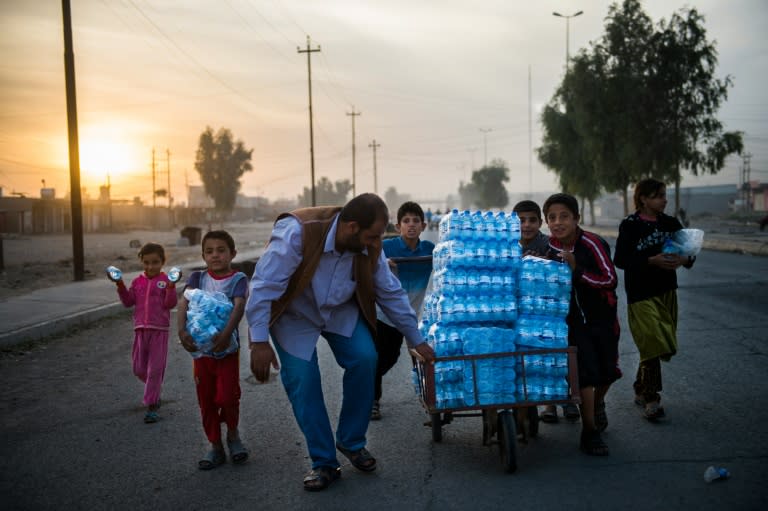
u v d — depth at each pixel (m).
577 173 39.38
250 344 3.74
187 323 4.16
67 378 6.73
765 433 4.43
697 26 30.16
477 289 3.95
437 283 4.17
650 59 30.67
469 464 4.11
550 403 3.92
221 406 4.22
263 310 3.73
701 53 30.09
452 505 3.50
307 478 3.80
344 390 4.05
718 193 96.56
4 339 8.20
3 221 56.41
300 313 3.93
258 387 6.18
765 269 15.31
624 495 3.54
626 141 31.45
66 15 16.38
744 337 7.60
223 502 3.66
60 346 8.45
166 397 5.95
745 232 33.53
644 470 3.88
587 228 48.22
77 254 15.91
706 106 30.36
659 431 4.57
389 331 5.09
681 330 8.16
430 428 4.86
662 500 3.46
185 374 6.83
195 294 4.22
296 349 3.89
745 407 5.03
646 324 4.77
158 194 95.69
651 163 30.97
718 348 7.09
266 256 3.80
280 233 3.84
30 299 11.95
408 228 5.38
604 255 4.29
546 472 3.91
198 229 35.81
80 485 3.93
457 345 3.93
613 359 4.25
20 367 7.25
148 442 4.72
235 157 81.50
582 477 3.81
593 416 4.18
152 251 5.39
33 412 5.51
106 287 14.02
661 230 4.84
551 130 39.03
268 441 4.69
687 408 5.07
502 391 3.89
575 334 4.22
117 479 4.02
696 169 31.12
